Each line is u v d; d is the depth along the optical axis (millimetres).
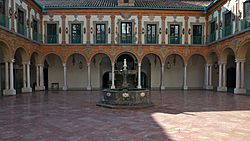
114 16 22250
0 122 7199
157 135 5711
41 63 21984
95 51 22172
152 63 24438
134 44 22172
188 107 10352
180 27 22703
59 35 22266
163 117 8008
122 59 23938
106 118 7816
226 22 19031
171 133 5898
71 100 13203
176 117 8016
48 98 14242
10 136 5645
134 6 22281
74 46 22172
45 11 22109
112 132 5988
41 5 22000
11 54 15734
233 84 23281
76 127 6531
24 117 8008
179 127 6539
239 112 9047
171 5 23297
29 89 19078
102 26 22484
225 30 18938
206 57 22641
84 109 9812
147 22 22453
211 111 9273
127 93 10453
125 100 10477
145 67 25359
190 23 22797
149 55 24391
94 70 24234
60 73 24094
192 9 22500
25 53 18469
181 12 22641
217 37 20391
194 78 24766
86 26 22266
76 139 5383
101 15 22281
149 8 22141
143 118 7820
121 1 22359
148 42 22609
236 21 16875
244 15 15773
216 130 6207
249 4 15102
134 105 10234
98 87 24297
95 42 22312
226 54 19406
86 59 22203
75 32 22469
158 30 22516
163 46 22406
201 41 22891
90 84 22797
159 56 22453
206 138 5457
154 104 11016
